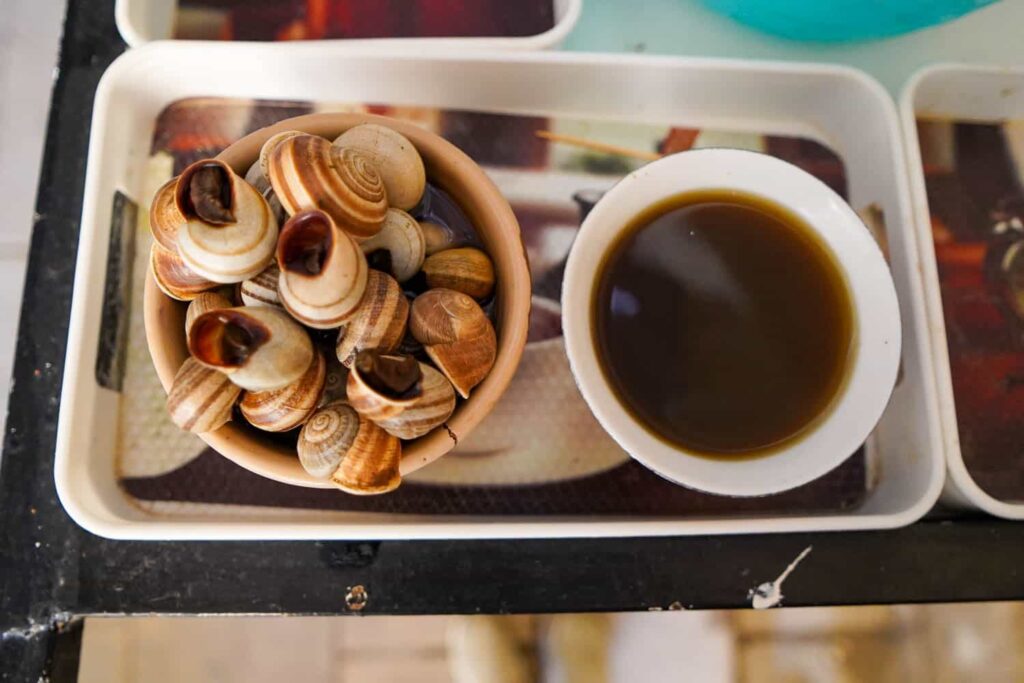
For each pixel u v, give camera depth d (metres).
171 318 0.34
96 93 0.40
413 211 0.36
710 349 0.38
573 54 0.40
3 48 0.50
